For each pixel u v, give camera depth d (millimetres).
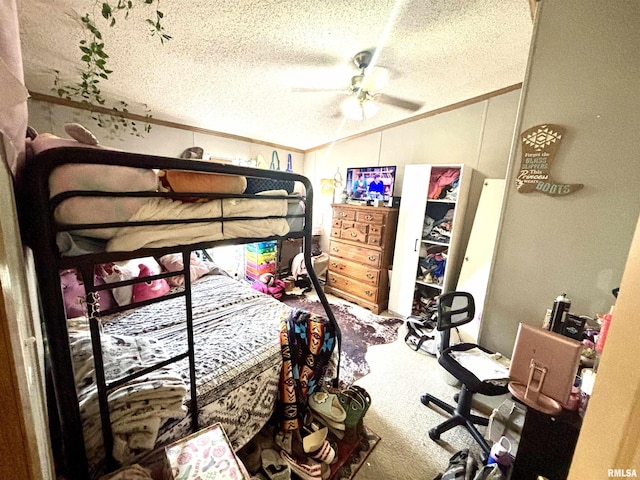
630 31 1262
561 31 1427
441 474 1415
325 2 1506
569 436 968
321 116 3164
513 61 2184
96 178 718
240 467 825
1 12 468
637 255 400
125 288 1792
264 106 2814
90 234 752
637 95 1268
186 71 2092
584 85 1383
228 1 1455
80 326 1354
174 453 856
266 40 1800
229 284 2363
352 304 3594
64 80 2074
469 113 2977
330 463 1376
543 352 974
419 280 3123
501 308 1744
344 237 3656
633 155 1293
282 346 1427
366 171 3525
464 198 2914
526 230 1614
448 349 1679
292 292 3828
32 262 853
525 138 1569
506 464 1192
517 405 1402
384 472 1415
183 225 925
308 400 1527
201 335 1488
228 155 3701
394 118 3377
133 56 1860
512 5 1582
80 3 1359
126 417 885
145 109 2719
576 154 1428
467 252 2867
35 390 549
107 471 864
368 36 1809
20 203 670
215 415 1119
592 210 1409
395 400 1945
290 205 1336
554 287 1548
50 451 762
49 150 637
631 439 394
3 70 425
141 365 1032
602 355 447
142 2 1400
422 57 2105
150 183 826
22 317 497
